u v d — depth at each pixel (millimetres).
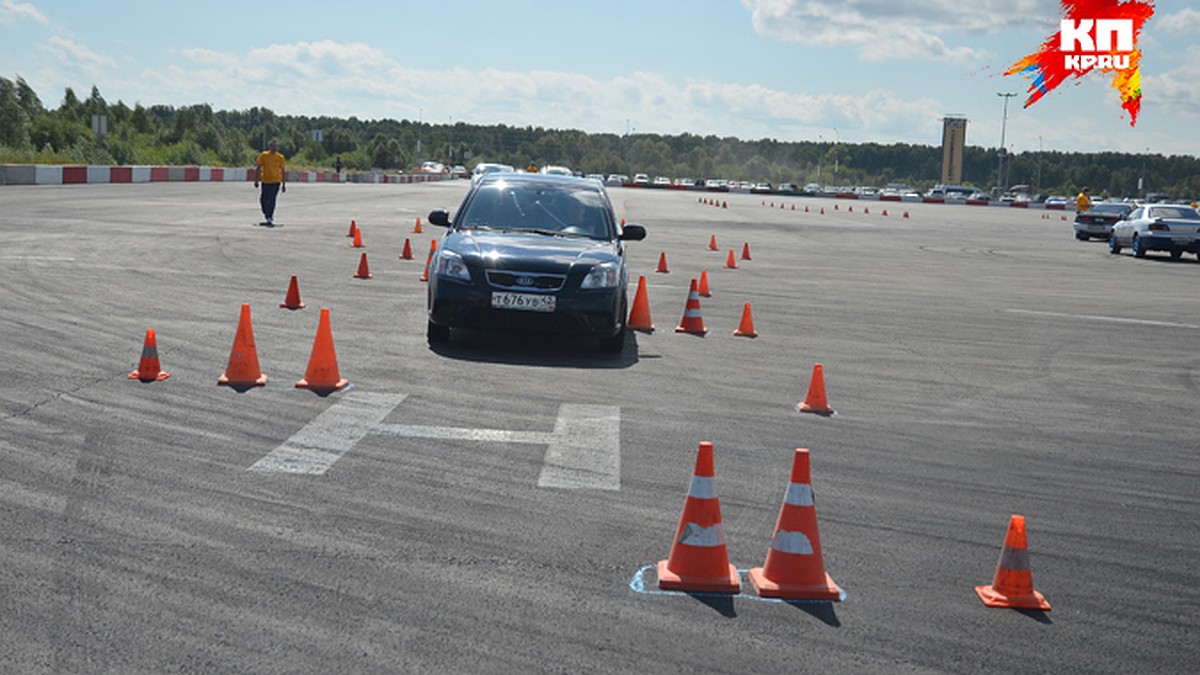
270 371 9086
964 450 7777
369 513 5652
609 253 10844
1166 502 6734
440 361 9977
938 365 11312
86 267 15180
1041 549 5699
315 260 17953
